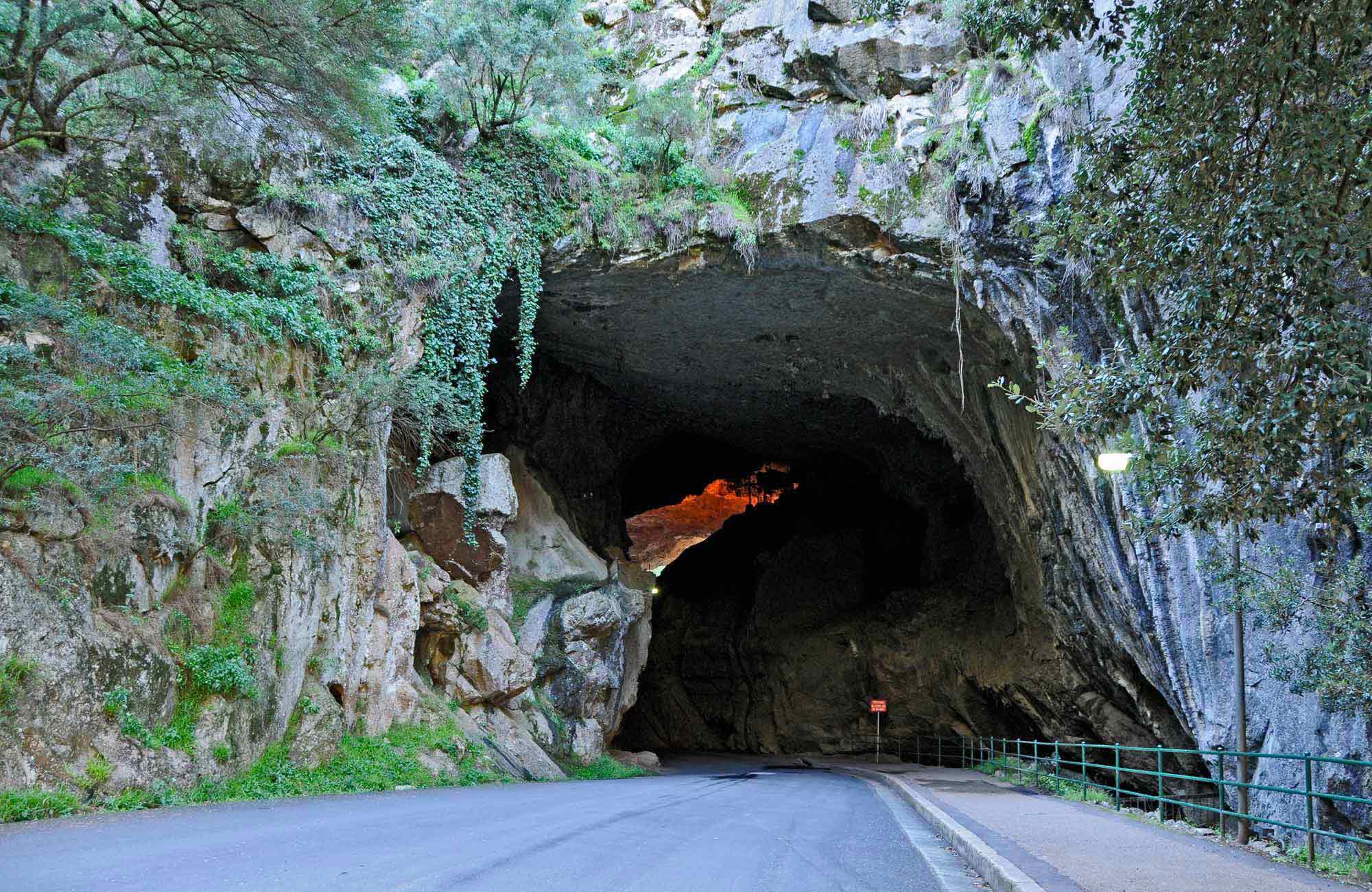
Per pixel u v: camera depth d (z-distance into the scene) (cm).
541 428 3300
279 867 613
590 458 3612
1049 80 1953
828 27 2395
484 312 2223
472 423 2220
